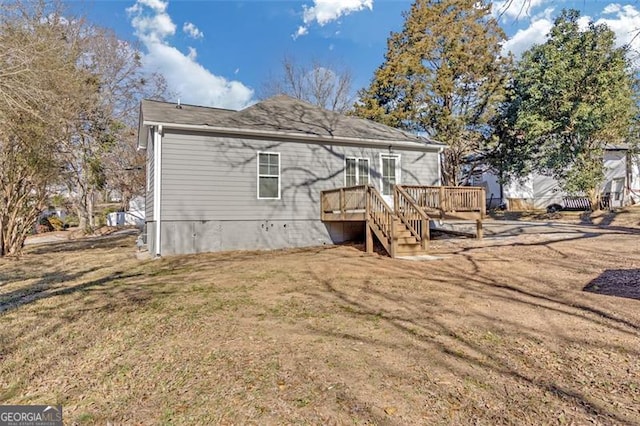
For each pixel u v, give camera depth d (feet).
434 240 39.68
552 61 56.49
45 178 42.96
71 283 24.45
